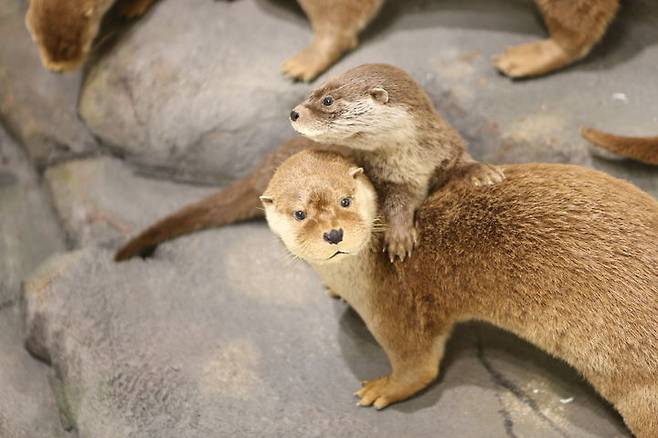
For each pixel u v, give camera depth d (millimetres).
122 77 1973
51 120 2080
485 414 1621
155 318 1772
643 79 1819
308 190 1494
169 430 1659
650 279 1496
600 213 1530
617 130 1773
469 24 1904
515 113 1808
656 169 1742
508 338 1686
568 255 1521
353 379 1683
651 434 1512
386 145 1572
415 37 1896
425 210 1593
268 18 1949
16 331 1891
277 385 1687
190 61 1935
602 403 1607
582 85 1821
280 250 1829
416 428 1619
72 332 1770
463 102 1828
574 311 1518
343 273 1584
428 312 1596
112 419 1683
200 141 1921
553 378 1641
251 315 1766
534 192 1558
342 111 1541
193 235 1867
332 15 1850
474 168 1599
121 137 1982
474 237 1561
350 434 1625
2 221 2037
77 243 1951
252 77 1898
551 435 1593
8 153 2129
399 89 1565
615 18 1874
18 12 2174
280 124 1886
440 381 1656
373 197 1551
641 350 1492
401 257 1568
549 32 1852
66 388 1747
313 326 1743
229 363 1714
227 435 1645
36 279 1851
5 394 1812
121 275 1829
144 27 1990
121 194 1975
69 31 1951
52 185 2039
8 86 2125
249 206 1829
